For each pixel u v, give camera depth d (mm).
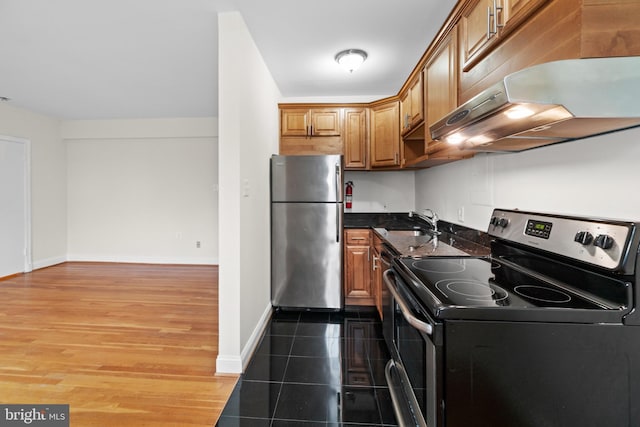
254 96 2357
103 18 2062
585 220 1031
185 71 3000
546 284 1138
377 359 2139
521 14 1096
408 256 1676
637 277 839
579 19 850
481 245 1986
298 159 2961
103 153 5074
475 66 1496
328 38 2297
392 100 3146
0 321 2748
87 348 2271
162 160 5039
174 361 2105
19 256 4367
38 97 3838
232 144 1979
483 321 880
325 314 2975
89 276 4301
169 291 3646
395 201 3744
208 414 1604
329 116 3367
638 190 995
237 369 1975
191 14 2000
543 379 867
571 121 950
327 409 1649
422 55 2418
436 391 907
